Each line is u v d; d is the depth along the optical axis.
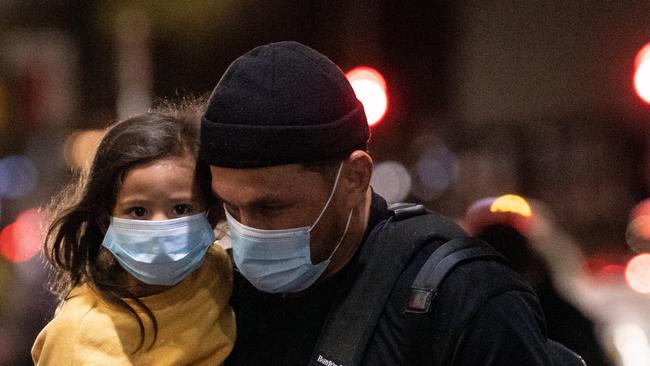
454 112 18.42
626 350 6.67
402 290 3.04
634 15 16.44
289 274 3.09
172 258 3.18
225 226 3.50
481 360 2.88
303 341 3.16
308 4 20.36
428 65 18.95
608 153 15.91
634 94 16.19
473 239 3.12
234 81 2.97
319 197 3.00
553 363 2.95
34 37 23.44
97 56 21.34
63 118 22.05
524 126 16.95
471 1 18.42
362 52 19.55
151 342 3.23
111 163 3.17
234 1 20.61
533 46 17.55
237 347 3.35
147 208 3.18
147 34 19.41
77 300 3.28
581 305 5.31
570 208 15.40
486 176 16.16
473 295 2.92
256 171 2.91
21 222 12.88
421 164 17.39
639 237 14.19
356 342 3.02
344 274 3.15
